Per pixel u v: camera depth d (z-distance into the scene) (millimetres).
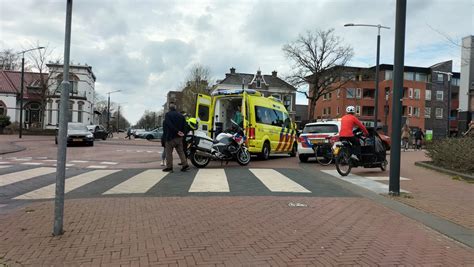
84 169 11539
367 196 7770
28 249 4410
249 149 14414
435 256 4391
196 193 7703
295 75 43531
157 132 46469
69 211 6145
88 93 60875
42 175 10047
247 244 4656
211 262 4070
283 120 17406
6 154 16922
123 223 5465
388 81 60875
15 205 6855
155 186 8461
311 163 14547
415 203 7148
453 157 11617
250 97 14734
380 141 11602
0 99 51969
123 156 17047
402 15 7941
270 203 6867
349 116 10891
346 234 5148
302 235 5051
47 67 53062
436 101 66188
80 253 4289
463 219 6031
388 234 5203
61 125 4848
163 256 4219
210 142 12023
